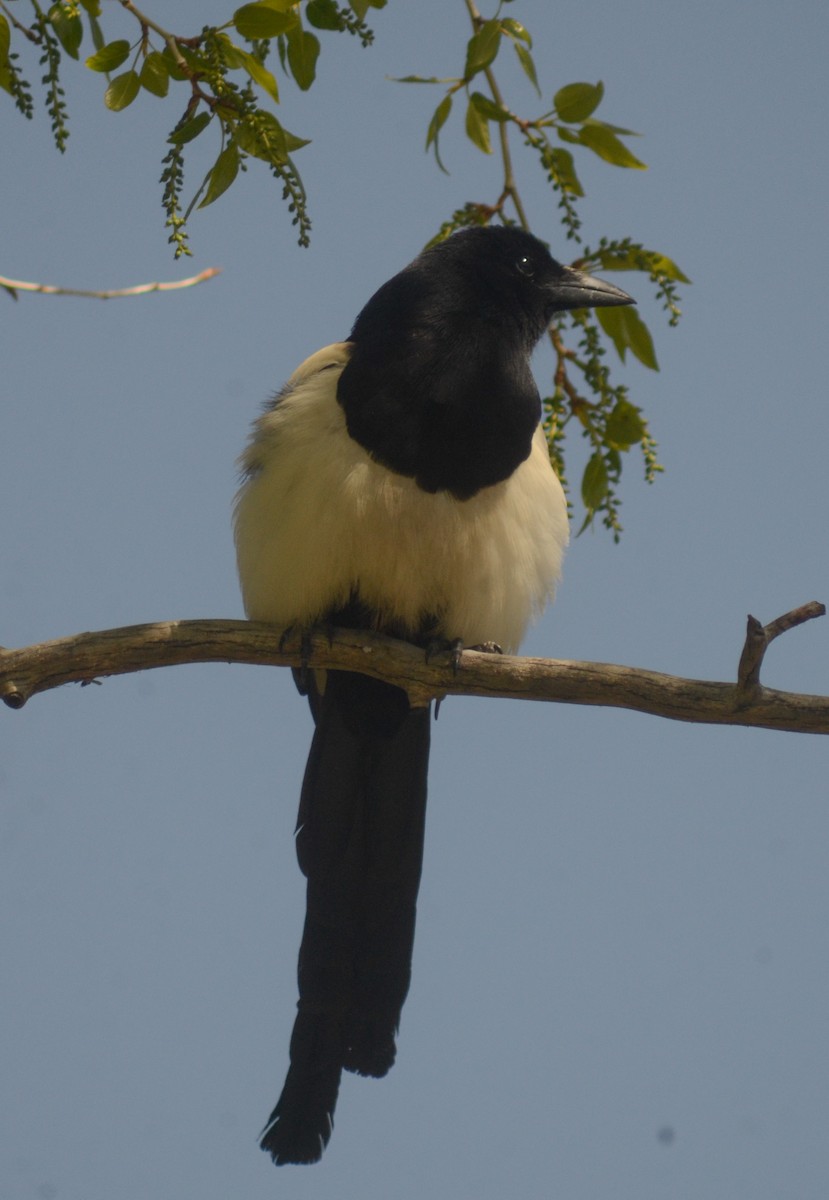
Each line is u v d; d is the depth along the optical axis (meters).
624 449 10.70
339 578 10.61
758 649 8.25
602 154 9.58
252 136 8.11
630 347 11.12
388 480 10.47
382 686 11.02
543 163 9.66
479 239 11.22
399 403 10.52
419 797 11.14
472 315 10.88
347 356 10.95
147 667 9.38
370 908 11.02
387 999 10.87
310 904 10.98
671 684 8.77
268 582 10.70
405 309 10.82
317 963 10.88
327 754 11.16
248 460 11.21
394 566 10.61
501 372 10.77
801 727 8.53
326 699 11.16
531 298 11.11
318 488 10.45
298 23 8.09
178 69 8.12
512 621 11.25
